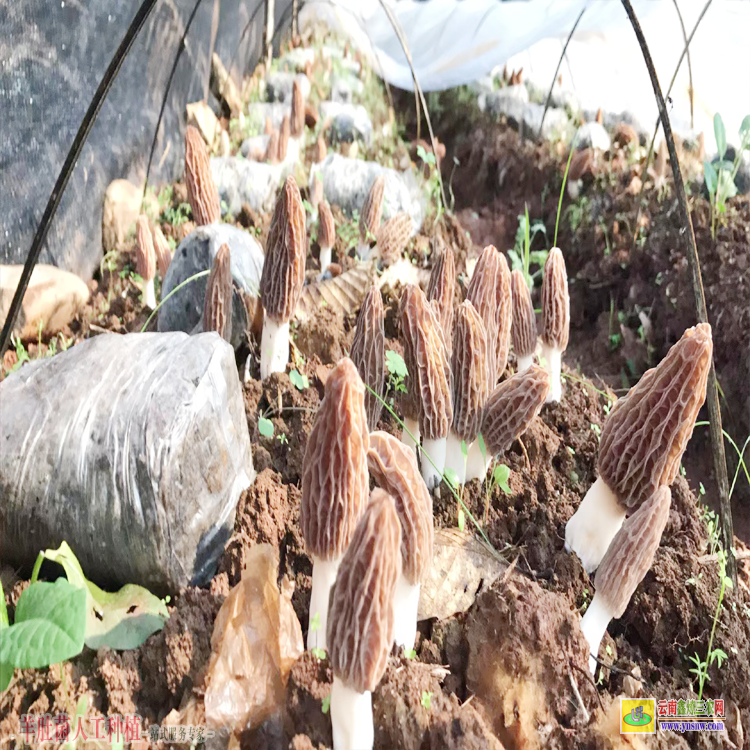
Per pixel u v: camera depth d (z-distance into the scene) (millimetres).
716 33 816
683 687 429
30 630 368
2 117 556
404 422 491
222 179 767
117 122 693
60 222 628
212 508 441
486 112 1043
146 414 421
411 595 406
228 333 525
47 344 602
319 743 378
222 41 963
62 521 420
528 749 392
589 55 1063
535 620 400
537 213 906
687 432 415
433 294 523
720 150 646
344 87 1114
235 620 396
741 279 653
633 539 405
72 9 609
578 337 767
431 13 1110
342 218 754
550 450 518
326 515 384
